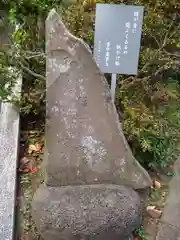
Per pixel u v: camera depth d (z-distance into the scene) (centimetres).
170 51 208
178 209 162
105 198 148
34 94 202
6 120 198
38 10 192
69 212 145
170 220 159
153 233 159
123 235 148
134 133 172
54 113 151
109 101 150
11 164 174
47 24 148
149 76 199
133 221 147
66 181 153
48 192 150
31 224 160
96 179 154
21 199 173
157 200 172
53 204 146
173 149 189
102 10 167
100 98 150
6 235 145
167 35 202
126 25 169
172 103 211
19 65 199
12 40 211
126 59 173
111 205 146
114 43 171
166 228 157
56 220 144
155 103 207
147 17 192
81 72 148
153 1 193
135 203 149
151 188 176
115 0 192
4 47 220
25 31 202
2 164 174
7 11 217
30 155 195
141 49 203
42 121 213
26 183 180
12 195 161
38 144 201
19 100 203
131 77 197
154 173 185
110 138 151
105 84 149
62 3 201
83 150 151
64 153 152
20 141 202
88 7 200
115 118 150
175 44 204
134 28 169
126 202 148
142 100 200
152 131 175
